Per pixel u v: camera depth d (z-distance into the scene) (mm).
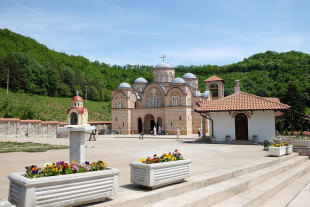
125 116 52094
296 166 15156
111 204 5332
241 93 28625
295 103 53812
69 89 105125
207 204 6938
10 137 35625
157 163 6840
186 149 20328
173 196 6891
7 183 8023
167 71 54500
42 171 5137
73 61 151250
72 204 5004
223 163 12258
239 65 145500
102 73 155250
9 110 57469
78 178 5035
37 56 130625
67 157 15227
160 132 49219
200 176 8648
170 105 48344
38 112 65250
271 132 25016
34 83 95125
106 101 116688
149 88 53469
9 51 121000
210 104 27922
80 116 8961
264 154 16438
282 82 102438
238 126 26500
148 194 6227
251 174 10438
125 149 20750
